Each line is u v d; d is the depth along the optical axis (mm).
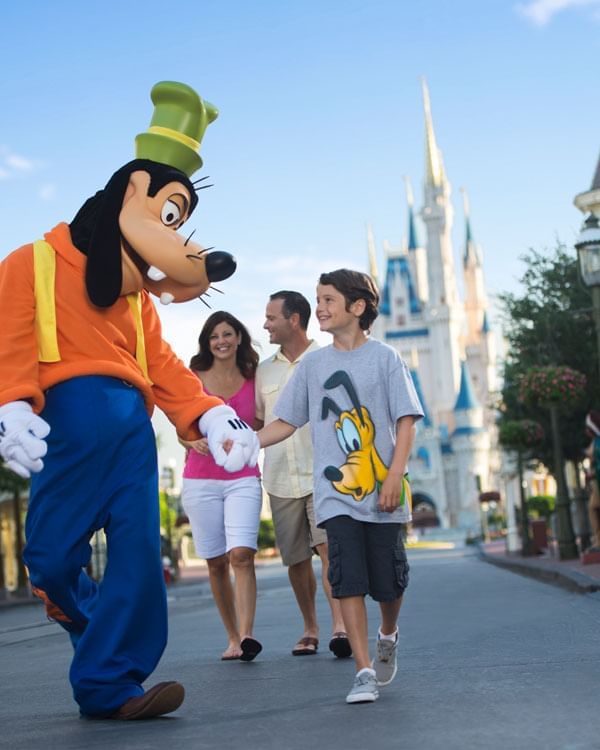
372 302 5391
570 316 27047
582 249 15195
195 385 5477
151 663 4930
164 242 5000
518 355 28500
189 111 5258
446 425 153625
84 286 5043
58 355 4973
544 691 4922
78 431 4918
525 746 3727
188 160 5250
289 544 7660
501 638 7766
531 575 20156
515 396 29547
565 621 8891
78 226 5121
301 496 7602
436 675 5746
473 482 139250
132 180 5109
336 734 4141
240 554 7473
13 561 50688
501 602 12523
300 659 7262
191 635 10469
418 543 97125
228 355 7832
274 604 15055
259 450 5387
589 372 27000
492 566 28281
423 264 179500
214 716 4836
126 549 4918
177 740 4211
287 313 7797
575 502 30062
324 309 5359
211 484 7605
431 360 167125
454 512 140875
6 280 4957
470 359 175375
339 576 5105
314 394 5391
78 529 4934
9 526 51188
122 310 5172
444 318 165375
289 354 7879
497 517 114312
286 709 4918
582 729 3982
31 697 6207
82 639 4883
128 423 5000
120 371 5039
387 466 5258
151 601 4914
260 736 4199
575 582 13844
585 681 5160
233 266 5156
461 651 6996
